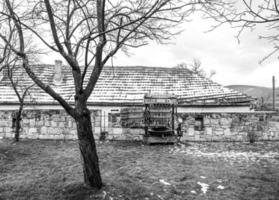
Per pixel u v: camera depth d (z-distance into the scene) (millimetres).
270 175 7625
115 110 17141
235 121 13391
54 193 6301
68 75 19516
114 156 9609
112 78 19172
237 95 18078
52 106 17203
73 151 10422
